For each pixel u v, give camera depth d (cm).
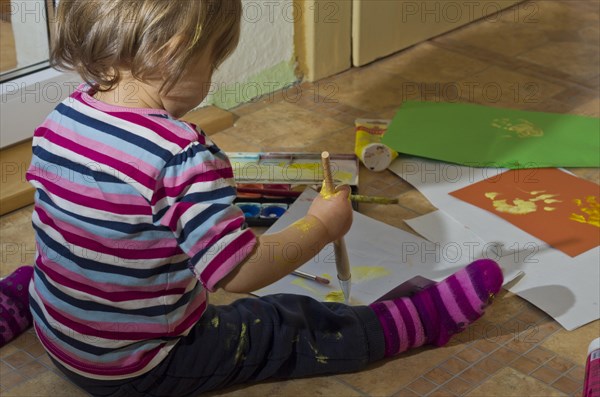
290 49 224
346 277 137
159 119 111
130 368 122
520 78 229
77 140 112
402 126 202
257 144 201
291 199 173
